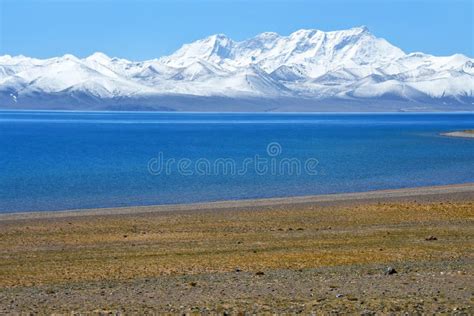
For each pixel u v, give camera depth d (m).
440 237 35.59
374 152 125.00
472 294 20.00
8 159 110.44
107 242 35.66
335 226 40.28
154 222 43.22
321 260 28.58
